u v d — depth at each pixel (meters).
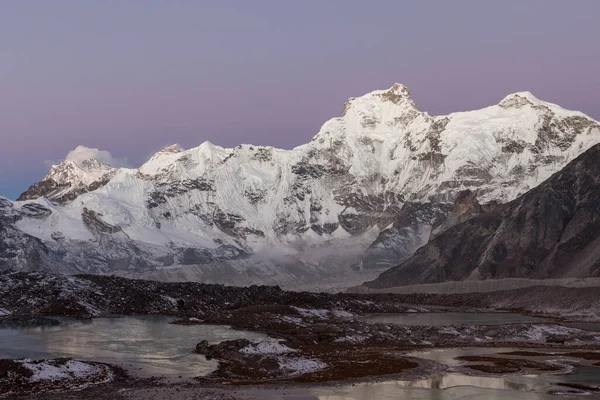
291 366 102.88
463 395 87.44
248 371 99.56
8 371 90.75
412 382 95.88
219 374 98.38
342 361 111.19
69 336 139.62
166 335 142.12
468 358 118.69
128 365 104.94
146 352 118.19
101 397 82.69
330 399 83.94
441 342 141.62
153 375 97.38
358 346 132.88
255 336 140.88
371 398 85.00
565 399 85.69
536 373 104.06
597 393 89.44
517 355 123.94
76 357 111.75
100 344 127.62
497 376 101.25
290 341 134.50
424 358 118.31
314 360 108.50
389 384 94.19
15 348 121.56
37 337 137.50
